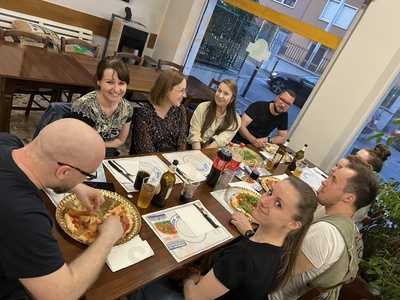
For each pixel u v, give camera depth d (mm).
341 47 3205
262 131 3105
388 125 3059
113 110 1959
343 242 1322
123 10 4383
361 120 3023
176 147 2299
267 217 1170
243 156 2406
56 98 2928
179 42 4559
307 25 3520
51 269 846
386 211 2287
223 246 1390
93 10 4152
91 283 952
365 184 1453
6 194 803
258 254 1114
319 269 1300
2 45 2521
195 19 4461
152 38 4824
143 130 2055
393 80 2877
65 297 871
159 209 1425
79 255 1002
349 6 3141
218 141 2566
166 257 1192
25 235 801
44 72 2352
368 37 2896
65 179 901
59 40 3434
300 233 1183
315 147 3285
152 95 2098
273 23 3836
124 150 3078
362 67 2947
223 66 4492
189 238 1327
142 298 1360
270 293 1292
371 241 2275
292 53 3703
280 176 2324
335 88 3121
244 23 4125
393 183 2371
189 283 1304
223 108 2543
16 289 907
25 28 3406
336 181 1511
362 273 2090
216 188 1764
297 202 1122
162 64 3742
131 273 1073
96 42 4402
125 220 1252
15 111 3135
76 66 2730
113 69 1819
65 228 1113
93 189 1273
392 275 1896
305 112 3340
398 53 2764
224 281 1095
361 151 2400
